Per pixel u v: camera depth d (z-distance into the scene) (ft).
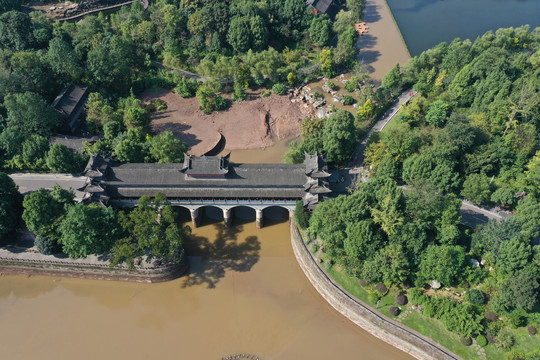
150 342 288.30
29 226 300.40
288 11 586.45
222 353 280.31
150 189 335.88
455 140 346.95
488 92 411.95
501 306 261.44
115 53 482.28
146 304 314.55
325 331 294.05
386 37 631.15
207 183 331.57
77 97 460.55
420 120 424.87
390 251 278.26
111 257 305.32
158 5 609.01
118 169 336.90
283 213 377.50
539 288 257.96
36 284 325.21
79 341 288.71
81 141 406.82
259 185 330.95
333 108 471.21
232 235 359.25
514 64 438.81
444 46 497.05
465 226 321.73
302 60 563.89
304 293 318.45
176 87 519.60
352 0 639.76
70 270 320.50
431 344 264.72
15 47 491.72
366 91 461.78
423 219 298.76
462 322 258.57
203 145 447.01
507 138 352.49
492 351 255.50
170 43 546.67
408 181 344.28
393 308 281.33
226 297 315.37
